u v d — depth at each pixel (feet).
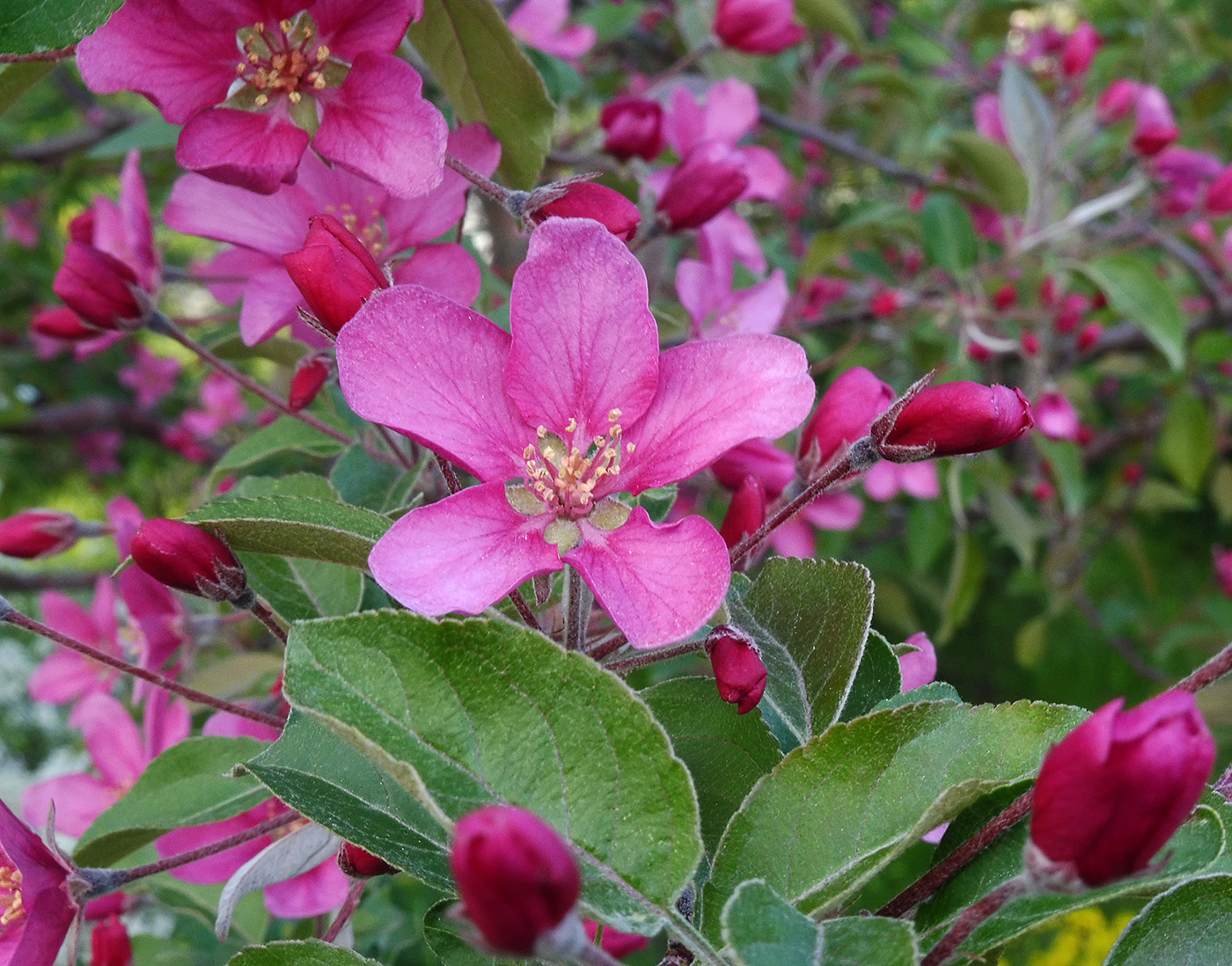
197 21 0.42
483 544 0.35
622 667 0.39
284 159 0.42
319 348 0.52
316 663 0.31
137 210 0.56
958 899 0.32
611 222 0.41
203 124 0.43
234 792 0.49
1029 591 1.74
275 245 0.47
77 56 0.41
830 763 0.34
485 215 0.79
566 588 0.36
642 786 0.31
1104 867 0.26
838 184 1.79
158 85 0.43
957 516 1.07
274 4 0.42
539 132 0.50
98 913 0.61
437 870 0.35
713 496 0.85
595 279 0.36
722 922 0.28
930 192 1.04
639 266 0.37
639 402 0.37
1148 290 0.96
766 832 0.34
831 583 0.40
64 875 0.41
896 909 0.33
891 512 1.60
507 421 0.37
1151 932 0.32
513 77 0.48
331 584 0.51
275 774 0.36
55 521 0.64
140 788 0.49
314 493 0.54
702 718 0.41
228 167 0.41
